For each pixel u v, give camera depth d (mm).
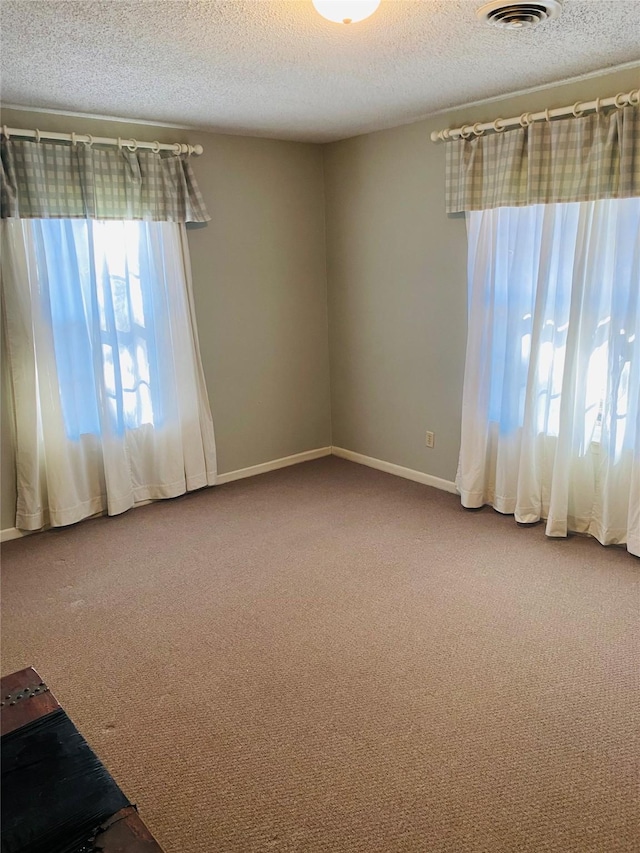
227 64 2535
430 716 2109
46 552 3371
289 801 1807
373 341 4371
